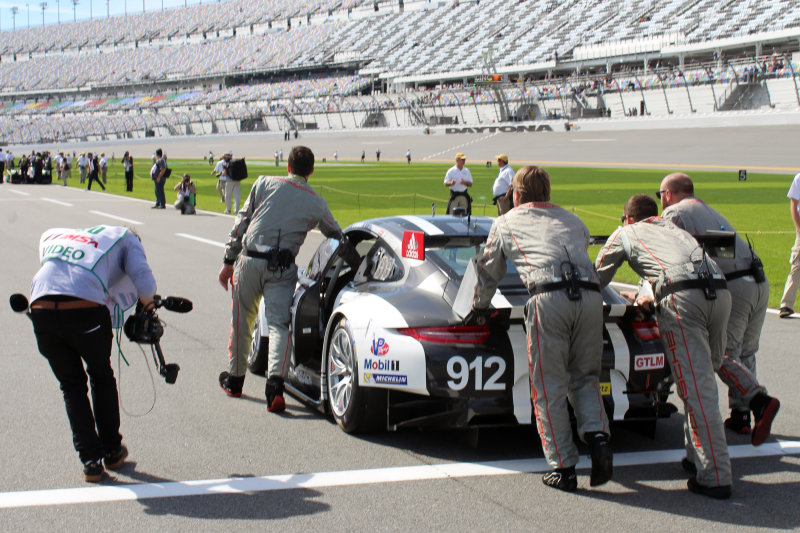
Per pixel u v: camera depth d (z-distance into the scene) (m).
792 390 5.87
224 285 5.52
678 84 72.94
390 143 84.50
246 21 130.00
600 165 53.00
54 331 3.88
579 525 3.55
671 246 4.17
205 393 5.68
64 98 133.12
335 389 4.92
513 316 4.25
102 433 4.18
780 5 72.56
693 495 3.95
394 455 4.47
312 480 4.07
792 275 8.56
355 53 106.12
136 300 4.29
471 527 3.51
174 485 4.00
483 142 77.31
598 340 3.98
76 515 3.62
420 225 5.18
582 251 4.00
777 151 52.44
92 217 20.73
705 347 4.04
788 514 3.71
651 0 86.62
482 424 4.34
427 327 4.34
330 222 5.32
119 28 147.50
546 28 91.50
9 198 28.69
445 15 106.62
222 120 107.94
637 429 5.03
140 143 105.75
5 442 4.61
